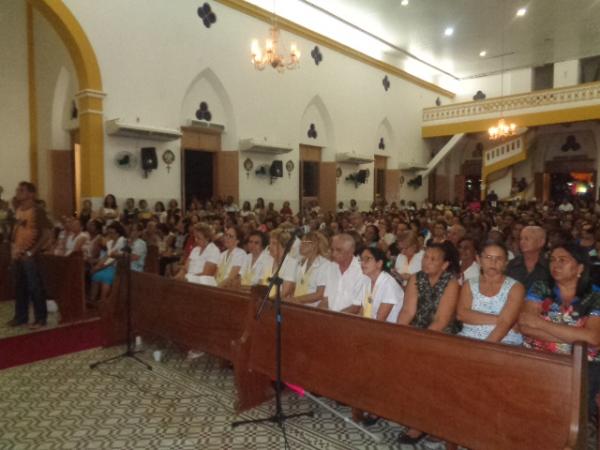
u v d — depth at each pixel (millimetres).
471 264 4820
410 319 3473
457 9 14219
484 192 19703
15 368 4500
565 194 20984
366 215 12141
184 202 11812
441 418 2586
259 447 3100
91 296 6789
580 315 2879
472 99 22156
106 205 9688
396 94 18953
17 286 5918
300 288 4672
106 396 3881
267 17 13227
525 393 2291
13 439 3203
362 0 13672
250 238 5324
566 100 17000
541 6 14062
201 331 4227
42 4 9016
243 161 12961
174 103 11172
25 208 5887
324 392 3150
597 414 2895
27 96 12375
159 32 10805
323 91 15414
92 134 9695
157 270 7320
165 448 3082
